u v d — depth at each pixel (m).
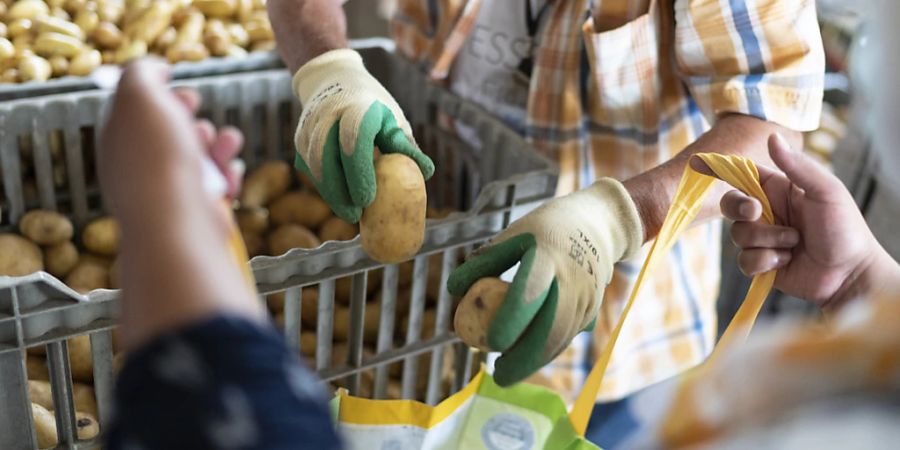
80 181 1.02
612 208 0.67
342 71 0.75
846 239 0.63
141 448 0.27
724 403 0.38
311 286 0.97
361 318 0.82
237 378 0.27
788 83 0.84
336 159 0.64
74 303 0.65
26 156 1.04
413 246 0.66
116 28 1.20
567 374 1.06
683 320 1.10
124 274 0.31
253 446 0.27
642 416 0.42
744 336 0.65
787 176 0.65
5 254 0.92
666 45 0.96
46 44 1.10
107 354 0.69
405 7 1.12
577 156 1.01
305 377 0.29
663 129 0.98
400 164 0.65
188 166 0.32
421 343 0.87
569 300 0.58
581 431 0.63
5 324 0.63
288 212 1.06
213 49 1.17
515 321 0.55
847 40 0.91
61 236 0.96
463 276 0.60
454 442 0.69
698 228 1.06
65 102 0.97
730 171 0.65
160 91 0.34
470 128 1.03
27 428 0.68
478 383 0.70
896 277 0.63
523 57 1.02
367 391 0.93
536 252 0.58
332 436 0.28
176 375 0.27
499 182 0.83
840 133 1.50
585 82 0.99
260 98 1.09
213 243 0.31
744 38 0.84
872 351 0.36
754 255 0.65
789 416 0.36
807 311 1.35
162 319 0.29
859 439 0.34
